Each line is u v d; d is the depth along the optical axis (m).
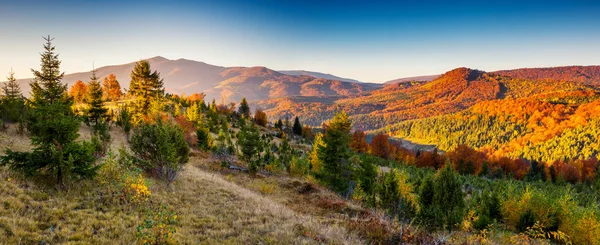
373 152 90.44
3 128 22.39
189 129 38.00
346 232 10.59
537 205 19.12
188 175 18.33
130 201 11.01
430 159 86.44
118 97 80.44
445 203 14.56
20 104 29.78
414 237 10.59
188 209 11.79
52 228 8.12
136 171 12.44
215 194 14.84
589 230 16.92
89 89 38.69
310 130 103.25
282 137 75.00
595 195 42.94
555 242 17.50
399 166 59.56
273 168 30.20
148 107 42.69
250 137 31.09
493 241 13.11
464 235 13.27
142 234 7.92
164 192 13.34
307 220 12.34
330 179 24.19
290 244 9.34
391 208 16.28
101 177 12.20
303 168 30.48
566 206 18.84
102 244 7.76
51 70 26.98
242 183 21.78
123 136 33.53
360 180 23.45
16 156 10.34
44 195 9.93
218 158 31.84
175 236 8.83
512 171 91.06
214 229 10.23
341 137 24.67
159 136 15.83
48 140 10.71
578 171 90.25
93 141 18.30
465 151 90.00
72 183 11.27
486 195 22.81
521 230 18.06
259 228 10.59
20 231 7.40
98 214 9.52
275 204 15.18
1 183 9.79
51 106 10.75
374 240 10.21
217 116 68.00
